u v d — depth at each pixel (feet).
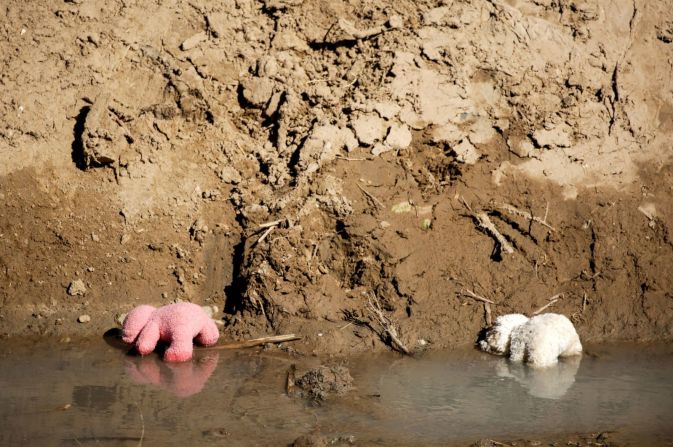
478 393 10.21
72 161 11.82
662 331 11.28
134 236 11.62
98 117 11.74
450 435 9.58
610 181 11.89
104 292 11.49
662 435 9.63
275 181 11.69
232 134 12.01
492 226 11.56
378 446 9.42
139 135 11.91
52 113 11.98
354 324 11.05
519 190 11.73
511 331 10.94
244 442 9.45
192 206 11.73
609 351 11.03
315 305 11.10
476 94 12.01
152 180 11.79
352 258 11.30
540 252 11.56
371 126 11.66
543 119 12.00
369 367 10.62
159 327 10.78
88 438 9.47
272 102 12.02
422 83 11.92
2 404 9.92
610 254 11.60
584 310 11.41
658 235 11.71
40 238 11.59
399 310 11.18
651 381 10.46
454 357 10.84
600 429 9.70
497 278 11.41
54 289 11.49
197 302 11.49
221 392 10.14
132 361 10.69
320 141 11.60
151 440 9.46
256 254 11.25
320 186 11.41
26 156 11.80
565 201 11.74
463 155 11.73
